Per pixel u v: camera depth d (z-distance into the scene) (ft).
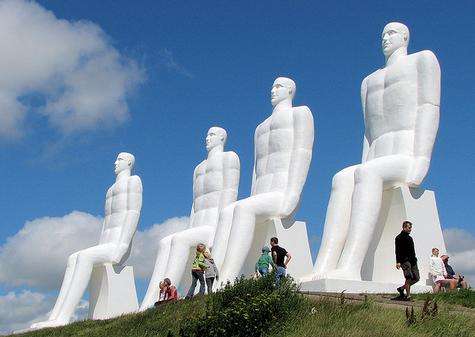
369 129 80.43
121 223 106.93
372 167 74.28
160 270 97.91
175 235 97.45
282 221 84.43
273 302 51.85
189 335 53.47
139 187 108.37
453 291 63.10
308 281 71.00
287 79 89.86
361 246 72.69
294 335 48.70
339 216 76.79
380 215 76.48
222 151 101.30
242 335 50.98
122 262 105.81
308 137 86.07
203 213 98.94
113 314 103.19
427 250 74.54
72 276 103.91
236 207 84.28
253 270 85.40
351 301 55.83
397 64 78.33
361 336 46.65
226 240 86.84
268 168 87.30
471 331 47.78
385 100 78.43
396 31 79.56
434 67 76.59
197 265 69.21
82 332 72.90
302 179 85.20
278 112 88.53
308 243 85.15
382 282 70.59
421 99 76.38
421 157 75.05
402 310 52.70
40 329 86.22
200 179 100.73
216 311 53.36
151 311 68.33
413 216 74.64
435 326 48.44
